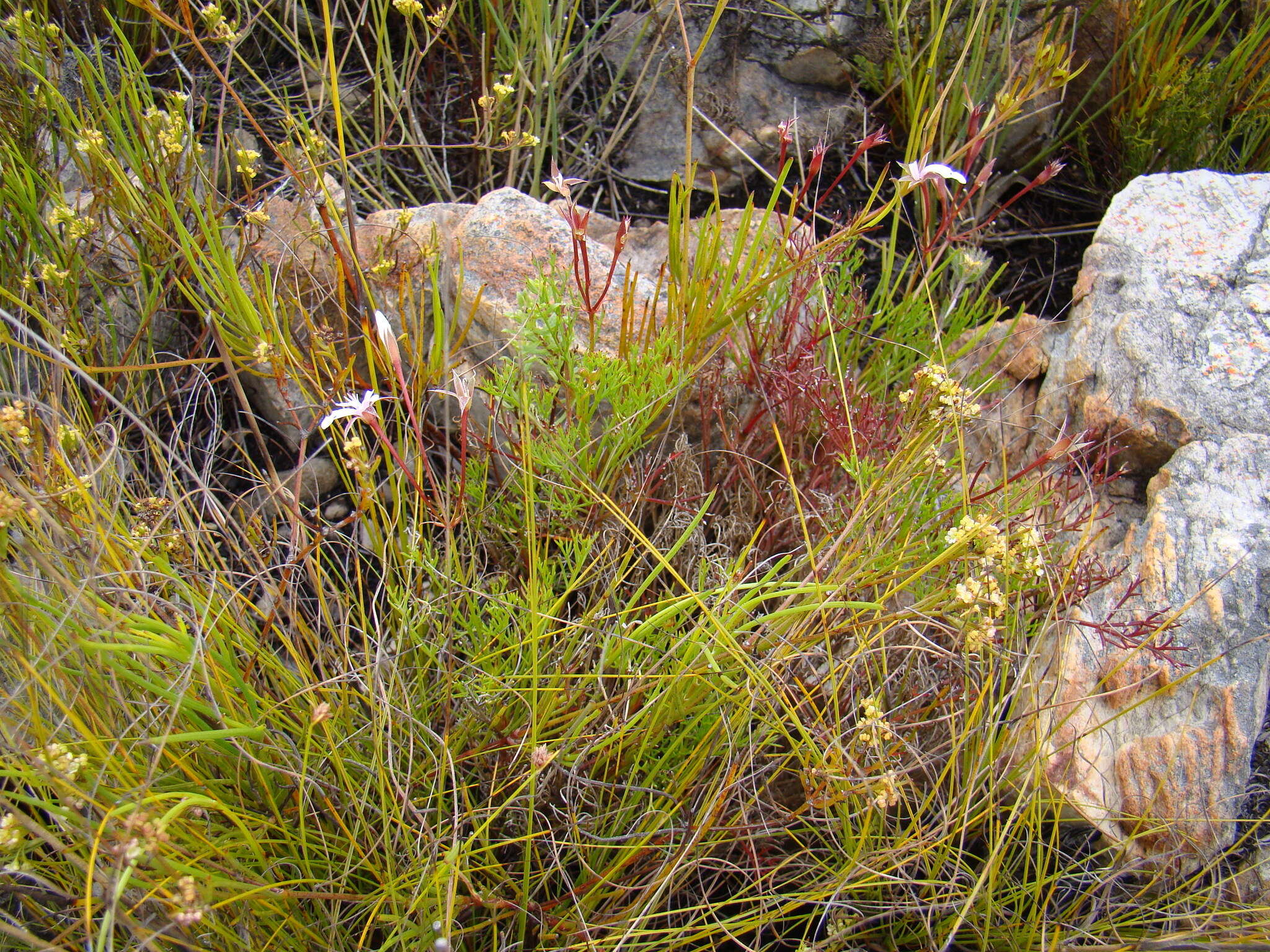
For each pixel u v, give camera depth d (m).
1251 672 0.66
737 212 0.93
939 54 0.99
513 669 0.64
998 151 0.98
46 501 0.53
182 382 0.82
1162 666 0.67
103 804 0.49
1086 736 0.66
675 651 0.61
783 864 0.62
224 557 0.76
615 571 0.68
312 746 0.60
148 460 0.71
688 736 0.64
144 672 0.53
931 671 0.69
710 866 0.62
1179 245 0.82
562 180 0.67
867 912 0.64
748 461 0.76
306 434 0.65
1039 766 0.61
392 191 0.98
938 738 0.68
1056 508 0.73
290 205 0.86
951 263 0.91
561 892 0.64
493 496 0.75
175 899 0.45
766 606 0.68
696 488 0.76
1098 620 0.70
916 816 0.60
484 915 0.61
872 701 0.56
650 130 1.05
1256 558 0.68
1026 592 0.70
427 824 0.60
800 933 0.67
